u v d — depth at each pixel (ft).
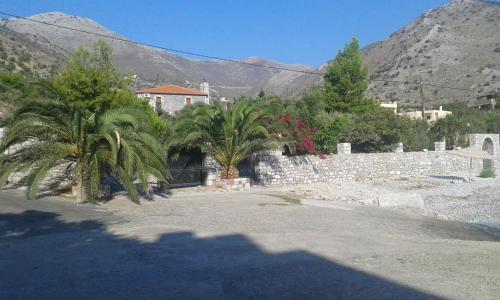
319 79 507.30
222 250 35.94
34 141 58.59
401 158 133.28
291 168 106.32
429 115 259.60
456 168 147.95
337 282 27.55
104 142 59.21
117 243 37.45
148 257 33.06
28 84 57.57
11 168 55.98
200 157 88.63
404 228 57.52
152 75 547.90
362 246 39.27
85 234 40.75
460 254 36.91
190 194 75.77
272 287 26.37
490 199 98.58
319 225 51.49
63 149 57.52
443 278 28.78
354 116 139.33
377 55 555.28
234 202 67.77
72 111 57.21
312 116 124.77
